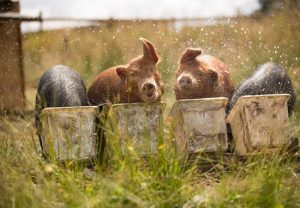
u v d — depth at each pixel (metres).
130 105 5.05
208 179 4.93
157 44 11.47
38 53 14.34
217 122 5.09
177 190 4.36
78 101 5.80
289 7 10.93
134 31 11.99
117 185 4.28
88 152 5.08
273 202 4.39
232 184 4.53
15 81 10.30
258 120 5.08
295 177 4.91
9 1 10.48
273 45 10.20
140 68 5.76
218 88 6.09
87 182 4.83
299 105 7.27
